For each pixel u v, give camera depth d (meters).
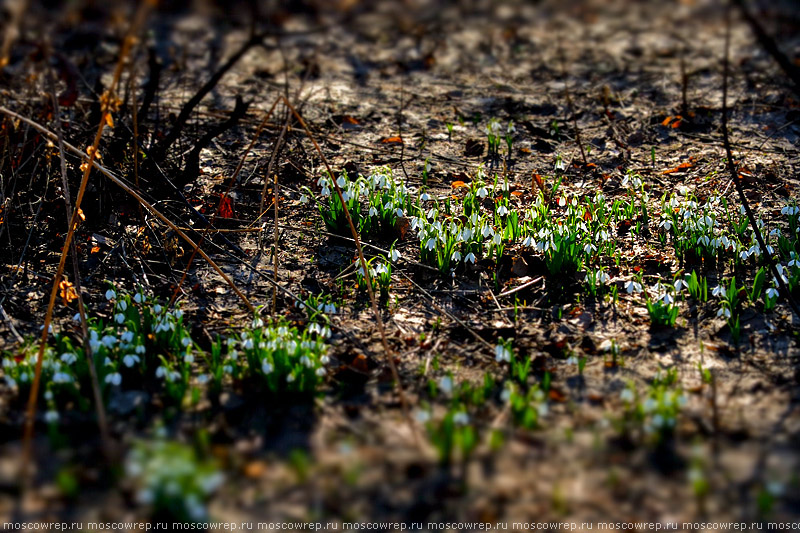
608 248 4.22
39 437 2.65
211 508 2.31
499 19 11.00
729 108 6.64
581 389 3.02
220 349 3.22
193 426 2.74
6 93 4.96
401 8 11.63
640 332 3.48
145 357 3.19
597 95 7.20
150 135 5.53
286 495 2.37
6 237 4.23
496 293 3.90
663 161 5.64
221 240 4.41
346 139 6.04
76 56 7.84
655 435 2.61
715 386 2.90
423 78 7.88
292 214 4.78
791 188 4.98
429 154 5.80
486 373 3.02
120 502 2.32
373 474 2.47
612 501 2.33
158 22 10.10
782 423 2.71
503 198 4.85
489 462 2.52
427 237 4.11
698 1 12.10
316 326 3.33
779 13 10.35
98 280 3.94
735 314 3.56
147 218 4.44
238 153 5.61
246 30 9.76
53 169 4.59
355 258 4.24
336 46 9.17
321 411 2.86
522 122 6.46
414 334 3.51
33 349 3.05
